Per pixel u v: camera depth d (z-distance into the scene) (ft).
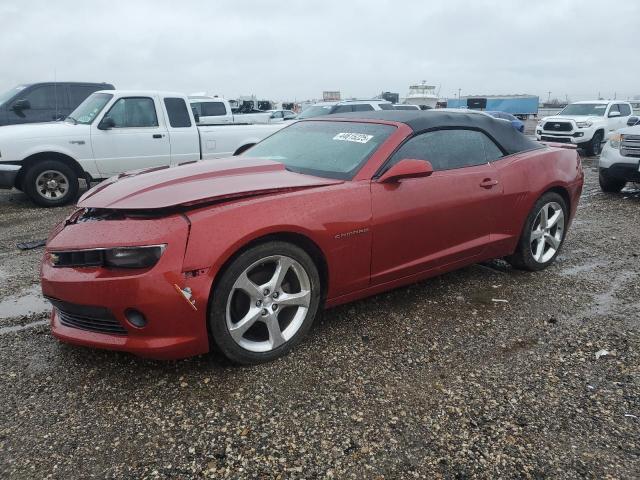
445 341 11.36
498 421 8.64
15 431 8.27
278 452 7.86
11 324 12.16
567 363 10.48
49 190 27.32
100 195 10.46
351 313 12.75
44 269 9.77
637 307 13.25
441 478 7.40
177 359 10.03
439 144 13.06
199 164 12.14
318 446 8.00
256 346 10.17
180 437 8.18
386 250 11.68
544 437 8.26
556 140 59.52
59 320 10.22
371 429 8.40
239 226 9.39
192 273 9.03
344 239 10.84
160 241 8.88
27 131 26.53
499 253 14.56
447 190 12.62
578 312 12.94
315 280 10.68
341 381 9.75
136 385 9.55
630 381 9.84
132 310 8.98
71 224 10.37
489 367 10.31
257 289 9.87
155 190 9.99
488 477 7.42
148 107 29.45
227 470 7.50
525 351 10.97
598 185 33.86
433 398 9.25
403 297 13.79
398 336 11.57
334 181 11.27
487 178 13.58
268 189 10.20
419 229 12.16
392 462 7.70
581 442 8.16
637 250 18.26
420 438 8.21
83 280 9.02
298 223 10.05
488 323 12.28
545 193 15.29
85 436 8.18
